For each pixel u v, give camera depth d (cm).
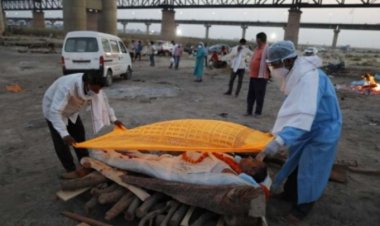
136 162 359
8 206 368
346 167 477
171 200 329
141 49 2686
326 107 310
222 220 313
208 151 330
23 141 580
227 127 360
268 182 344
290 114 295
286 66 316
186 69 2158
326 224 352
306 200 332
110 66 1244
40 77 1431
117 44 1367
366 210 384
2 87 1142
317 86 296
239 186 296
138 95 1078
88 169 381
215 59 2319
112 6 4434
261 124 750
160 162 354
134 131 381
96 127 400
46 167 471
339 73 2195
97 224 326
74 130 423
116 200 337
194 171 332
